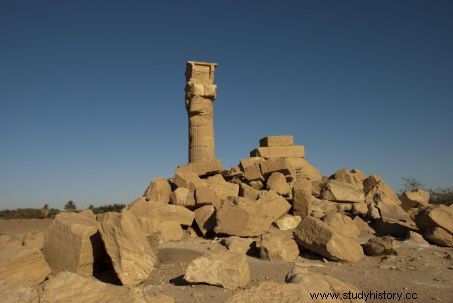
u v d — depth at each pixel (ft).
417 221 43.57
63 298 17.35
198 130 64.03
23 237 42.98
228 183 53.67
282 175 54.03
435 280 27.12
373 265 32.17
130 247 26.55
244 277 24.91
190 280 24.95
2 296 17.57
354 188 53.57
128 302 17.21
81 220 31.89
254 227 41.68
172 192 50.19
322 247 33.55
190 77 64.39
